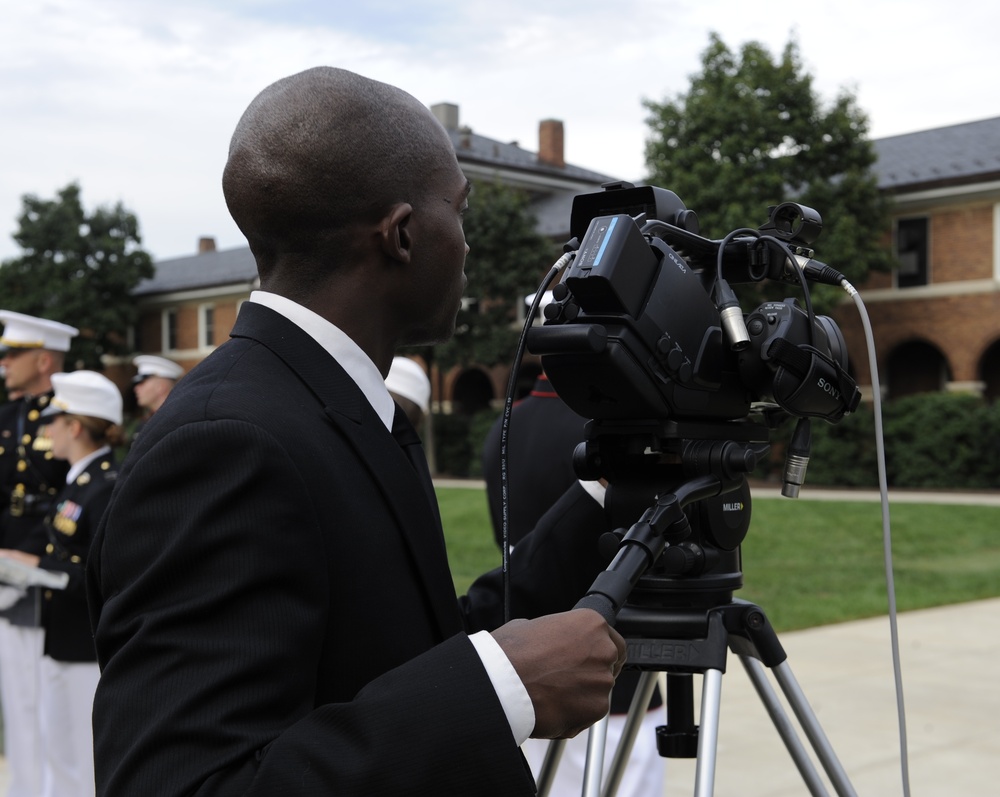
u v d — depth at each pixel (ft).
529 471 8.37
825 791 5.50
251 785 2.98
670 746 5.59
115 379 125.59
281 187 3.86
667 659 5.13
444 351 85.56
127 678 3.13
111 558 3.35
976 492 64.75
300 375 3.78
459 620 3.95
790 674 5.41
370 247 3.95
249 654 3.11
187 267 136.98
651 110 75.51
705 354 4.94
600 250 4.62
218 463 3.30
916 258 74.79
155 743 2.99
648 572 5.16
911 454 67.77
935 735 14.83
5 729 13.17
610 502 5.25
